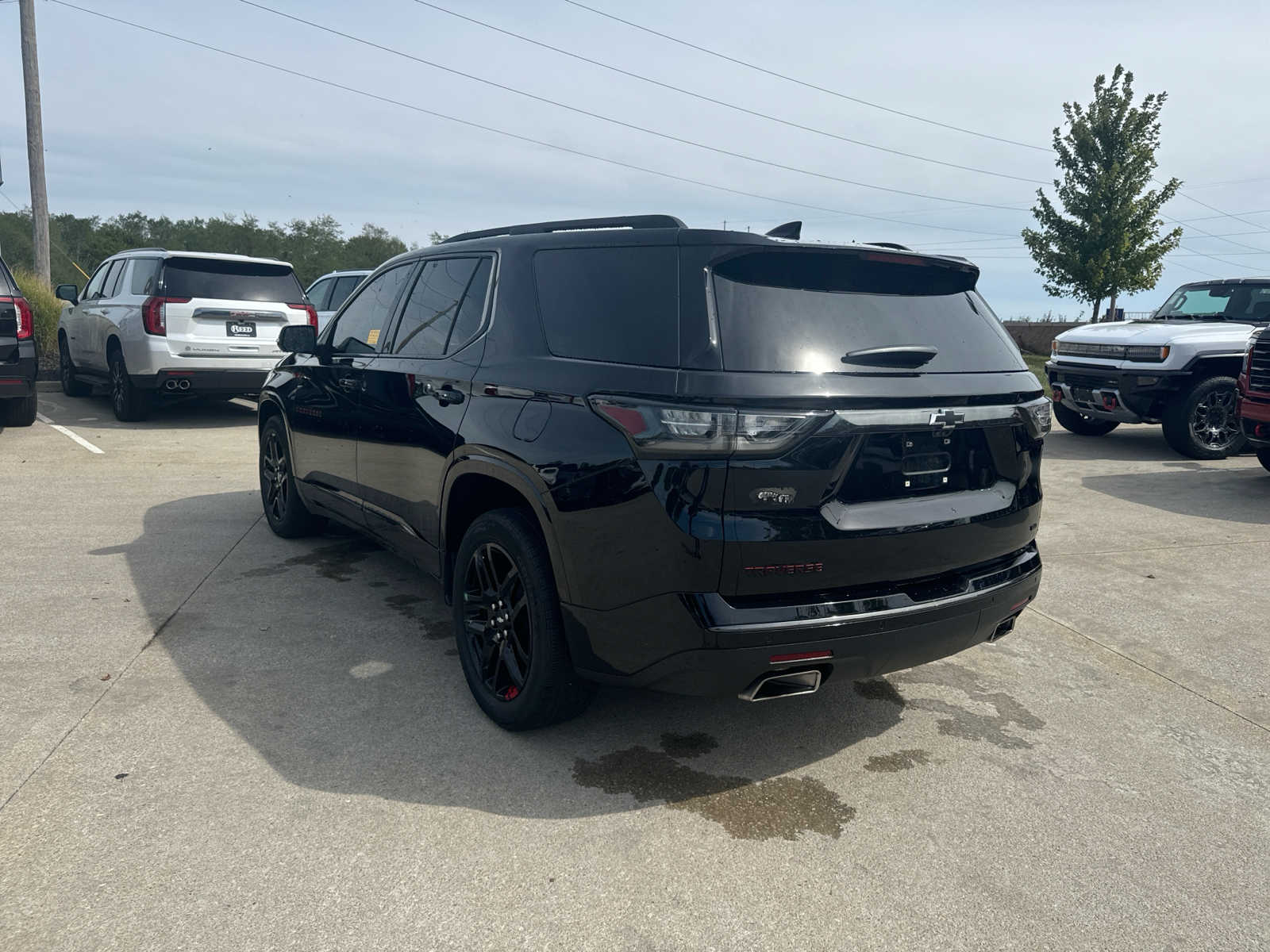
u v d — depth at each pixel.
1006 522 3.05
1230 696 3.75
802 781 2.98
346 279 13.22
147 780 2.80
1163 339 9.07
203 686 3.48
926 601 2.81
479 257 3.65
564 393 2.86
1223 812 2.87
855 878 2.47
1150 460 9.18
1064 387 10.16
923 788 2.96
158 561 5.05
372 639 4.02
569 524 2.78
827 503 2.60
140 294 9.69
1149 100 20.95
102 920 2.18
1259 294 9.80
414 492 3.76
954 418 2.81
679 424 2.51
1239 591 5.06
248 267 9.96
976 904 2.38
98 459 7.96
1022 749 3.25
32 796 2.69
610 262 2.95
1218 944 2.25
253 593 4.57
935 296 3.07
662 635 2.62
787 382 2.54
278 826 2.59
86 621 4.10
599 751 3.12
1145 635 4.41
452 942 2.16
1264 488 7.77
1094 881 2.49
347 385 4.39
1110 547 5.90
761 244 2.71
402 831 2.60
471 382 3.32
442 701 3.45
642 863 2.50
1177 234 21.45
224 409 11.81
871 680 3.83
